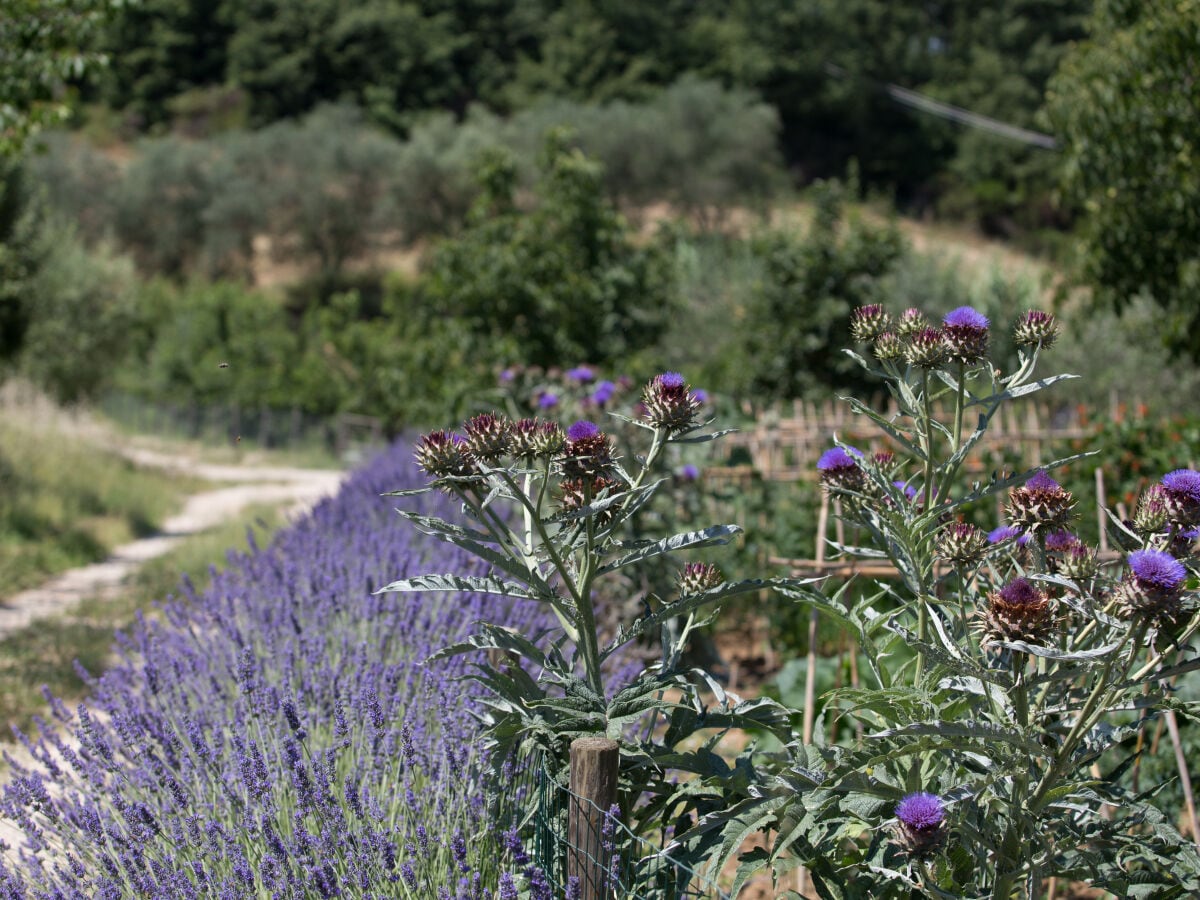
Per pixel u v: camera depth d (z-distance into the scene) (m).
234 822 3.39
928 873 2.52
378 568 5.74
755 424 9.35
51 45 10.33
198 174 64.25
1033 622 2.40
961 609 2.74
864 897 2.67
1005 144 67.94
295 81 81.38
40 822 3.53
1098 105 10.23
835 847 2.83
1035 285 18.98
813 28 74.75
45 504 14.51
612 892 2.73
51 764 3.78
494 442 2.91
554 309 13.54
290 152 65.81
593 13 81.00
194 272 62.72
